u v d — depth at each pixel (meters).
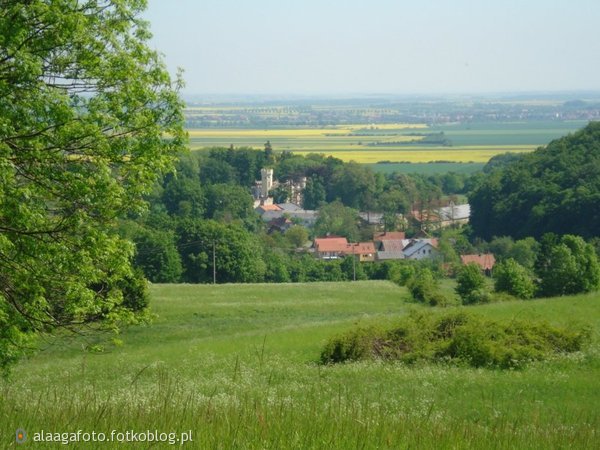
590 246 78.75
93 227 24.20
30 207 22.97
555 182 143.25
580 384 30.09
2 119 21.62
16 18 22.77
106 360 45.81
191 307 76.31
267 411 16.38
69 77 24.77
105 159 24.28
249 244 122.88
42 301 22.97
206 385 27.39
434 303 79.44
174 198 172.25
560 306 55.56
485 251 139.38
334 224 194.12
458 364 35.56
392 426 15.95
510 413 23.84
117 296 25.78
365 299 86.81
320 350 42.69
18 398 18.83
